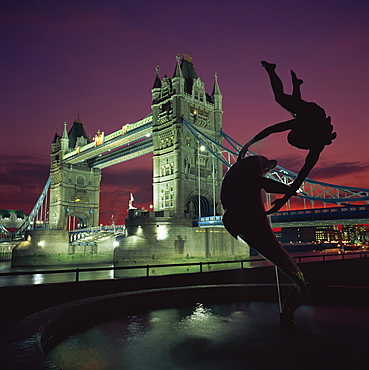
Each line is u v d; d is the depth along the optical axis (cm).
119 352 748
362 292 1118
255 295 1306
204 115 7925
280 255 859
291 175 6331
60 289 1283
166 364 671
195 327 928
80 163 11238
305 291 859
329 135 868
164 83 7881
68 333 891
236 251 6862
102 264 9181
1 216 16400
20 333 732
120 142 8850
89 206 11162
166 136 7512
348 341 779
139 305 1167
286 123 895
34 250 8769
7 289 1163
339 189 5725
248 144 954
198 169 6756
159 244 6034
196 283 1645
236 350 738
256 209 874
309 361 664
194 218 6650
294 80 905
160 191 7412
